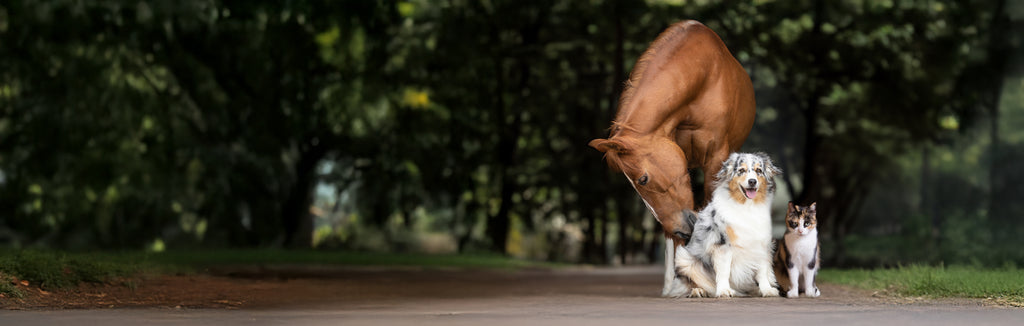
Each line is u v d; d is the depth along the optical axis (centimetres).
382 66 3259
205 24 2827
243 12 2370
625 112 1122
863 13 2895
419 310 845
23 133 3206
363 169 3534
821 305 867
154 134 3400
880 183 5275
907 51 2961
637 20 3056
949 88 3072
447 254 3316
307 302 1015
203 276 1432
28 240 3656
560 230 4831
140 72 3294
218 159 3238
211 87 3198
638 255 4828
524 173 3878
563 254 4934
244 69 3014
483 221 4600
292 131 3164
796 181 5159
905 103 3209
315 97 3169
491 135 3831
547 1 3300
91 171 3388
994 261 2056
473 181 3775
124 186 3622
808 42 2927
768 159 1017
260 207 3397
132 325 659
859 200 5331
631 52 3350
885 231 6138
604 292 1311
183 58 3025
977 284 979
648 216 4797
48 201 3556
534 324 668
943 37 2914
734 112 1206
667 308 827
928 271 1138
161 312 802
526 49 3472
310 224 3741
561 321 693
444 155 3575
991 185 2889
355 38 3127
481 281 1791
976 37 2853
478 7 3362
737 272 1018
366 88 3366
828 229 4722
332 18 2488
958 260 2250
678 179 1101
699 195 3362
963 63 2947
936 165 4441
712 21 2877
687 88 1137
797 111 3816
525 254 5878
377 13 2497
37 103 3161
